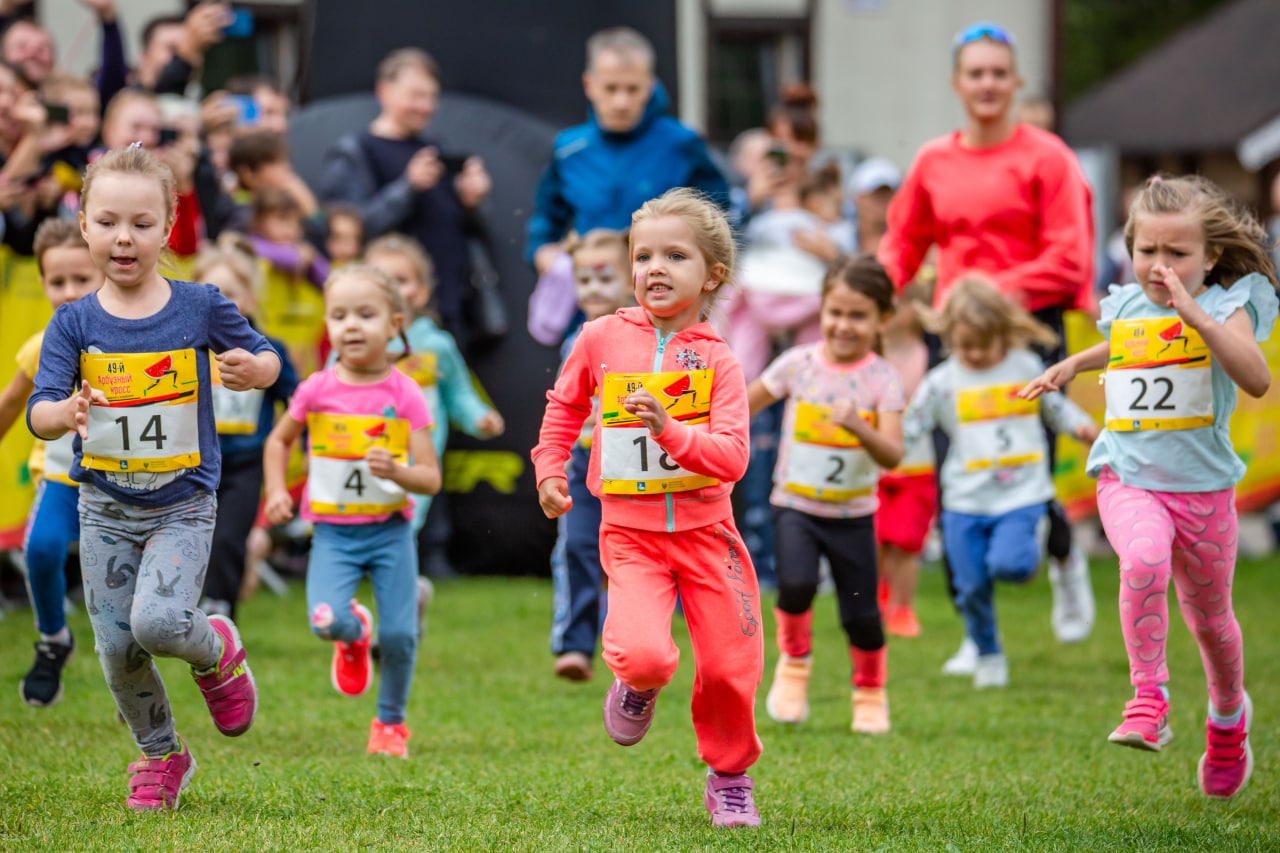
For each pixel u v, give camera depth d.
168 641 12.61
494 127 33.75
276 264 28.55
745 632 13.26
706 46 57.50
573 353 13.84
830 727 19.28
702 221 13.53
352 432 17.44
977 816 13.93
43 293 25.95
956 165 23.59
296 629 25.62
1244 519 44.00
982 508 22.48
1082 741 18.20
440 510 32.28
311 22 35.75
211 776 14.91
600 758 16.73
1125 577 14.02
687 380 13.36
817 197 33.56
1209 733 15.02
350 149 31.77
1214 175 82.38
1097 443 15.15
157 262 13.34
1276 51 82.38
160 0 48.72
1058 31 59.88
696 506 13.23
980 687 22.19
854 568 19.08
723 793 13.40
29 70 29.34
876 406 19.28
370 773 15.28
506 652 24.33
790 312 31.61
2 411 16.36
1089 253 23.14
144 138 24.80
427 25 35.16
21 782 14.43
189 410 13.17
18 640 23.69
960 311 22.42
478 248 32.09
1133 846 12.76
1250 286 14.51
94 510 13.18
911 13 59.00
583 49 35.12
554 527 32.69
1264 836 13.36
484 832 12.68
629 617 12.94
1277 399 38.12
